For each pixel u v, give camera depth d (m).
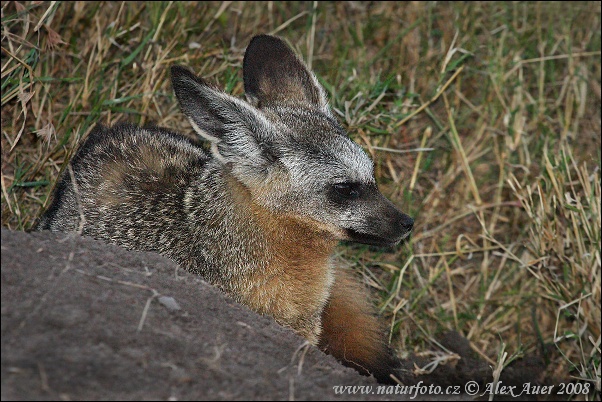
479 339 12.10
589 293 11.17
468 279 12.73
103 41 12.04
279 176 9.07
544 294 12.12
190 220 9.22
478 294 12.54
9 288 6.39
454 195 13.15
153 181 9.52
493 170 13.55
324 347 9.80
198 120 8.76
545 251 12.02
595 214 11.44
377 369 9.86
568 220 11.88
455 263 12.80
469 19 14.57
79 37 12.44
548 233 11.85
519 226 13.07
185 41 12.79
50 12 11.05
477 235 12.95
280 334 7.69
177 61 12.36
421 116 13.61
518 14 14.91
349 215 9.21
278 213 9.10
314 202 9.12
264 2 14.50
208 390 6.14
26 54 10.97
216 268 9.05
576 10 14.98
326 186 9.12
